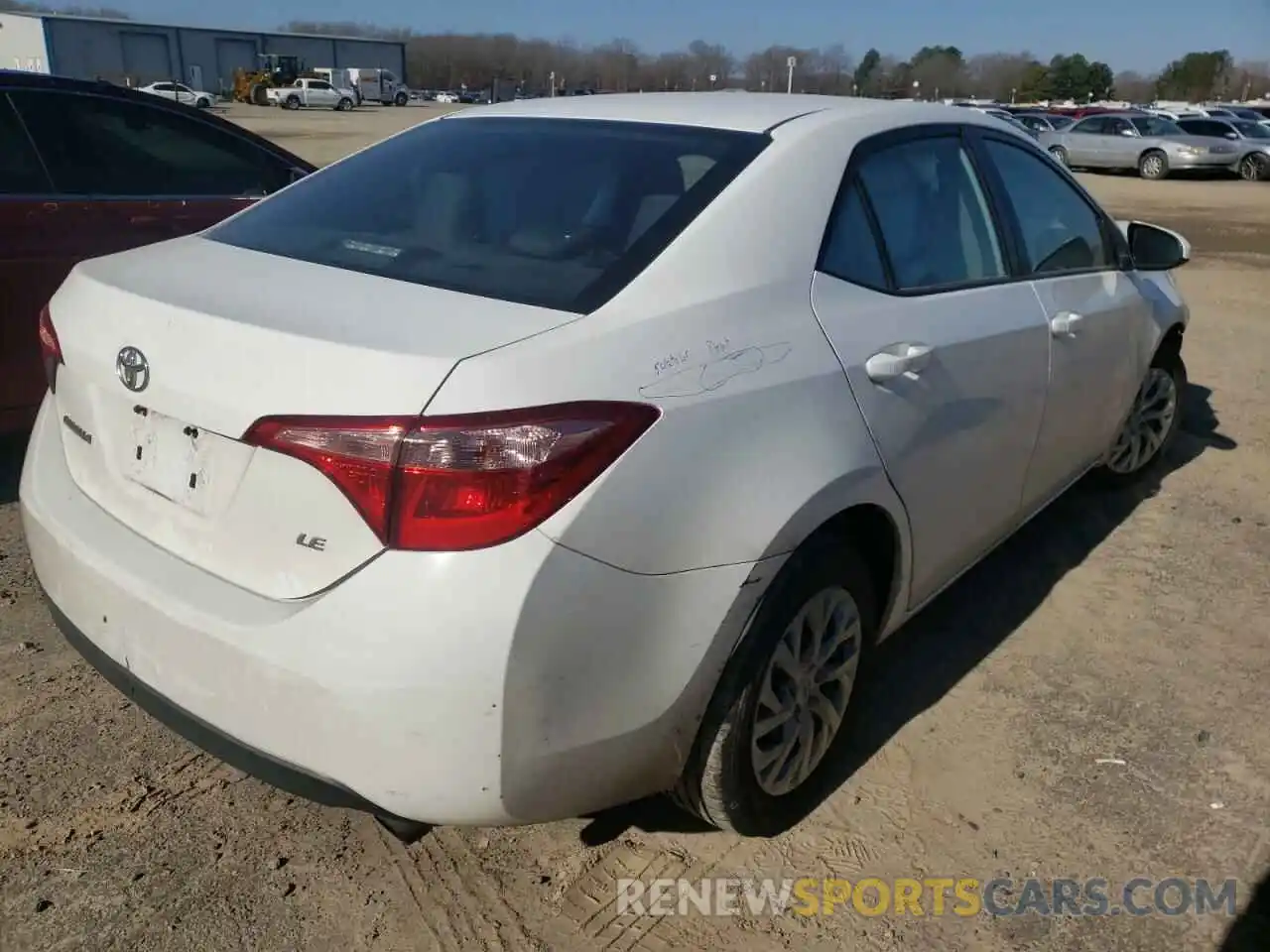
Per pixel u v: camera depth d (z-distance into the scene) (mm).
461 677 1788
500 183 2586
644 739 2072
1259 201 19297
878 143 2809
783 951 2250
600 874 2438
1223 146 24031
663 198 2385
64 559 2252
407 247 2404
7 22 70625
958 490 2891
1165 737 3021
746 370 2160
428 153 2873
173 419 2104
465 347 1868
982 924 2342
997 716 3092
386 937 2238
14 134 4383
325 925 2260
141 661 2090
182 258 2463
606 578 1894
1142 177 24797
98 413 2314
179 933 2217
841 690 2609
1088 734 3021
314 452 1830
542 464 1809
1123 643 3529
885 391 2494
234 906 2291
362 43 87875
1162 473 5094
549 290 2139
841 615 2506
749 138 2582
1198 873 2512
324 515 1857
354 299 2096
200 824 2527
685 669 2072
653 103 2926
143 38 73625
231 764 2016
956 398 2773
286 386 1876
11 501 4223
